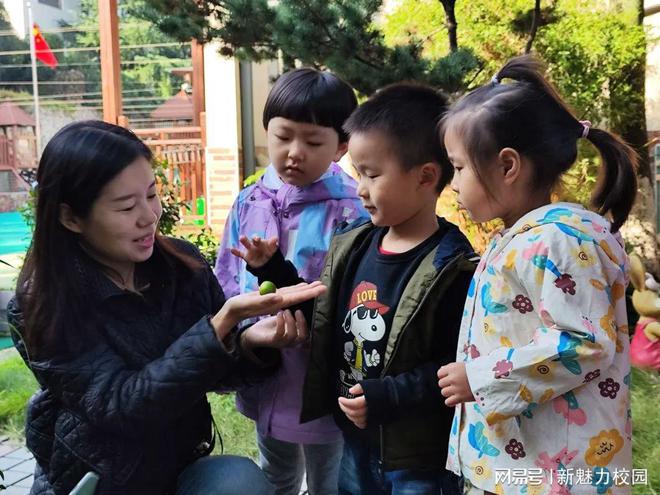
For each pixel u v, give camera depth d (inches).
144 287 73.4
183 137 350.0
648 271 215.2
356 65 157.1
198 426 74.4
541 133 63.4
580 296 58.4
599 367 57.9
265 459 93.7
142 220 68.1
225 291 99.3
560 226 60.4
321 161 88.3
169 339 72.1
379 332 73.7
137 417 64.7
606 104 210.7
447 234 74.2
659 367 157.2
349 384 77.9
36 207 67.9
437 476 74.0
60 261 67.0
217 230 321.4
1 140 388.2
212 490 69.4
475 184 64.2
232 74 318.0
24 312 66.6
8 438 153.1
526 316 61.6
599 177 67.8
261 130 332.8
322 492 92.4
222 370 65.9
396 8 221.6
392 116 71.4
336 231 84.8
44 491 70.3
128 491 67.2
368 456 78.0
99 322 68.6
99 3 286.2
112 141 66.7
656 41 214.1
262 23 168.7
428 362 71.6
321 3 157.0
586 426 60.4
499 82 67.4
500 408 59.5
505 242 63.6
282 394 87.9
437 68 152.4
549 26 204.2
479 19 208.1
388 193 72.3
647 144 207.3
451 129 65.3
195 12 174.6
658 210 237.9
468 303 67.2
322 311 79.4
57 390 66.3
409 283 71.9
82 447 66.3
